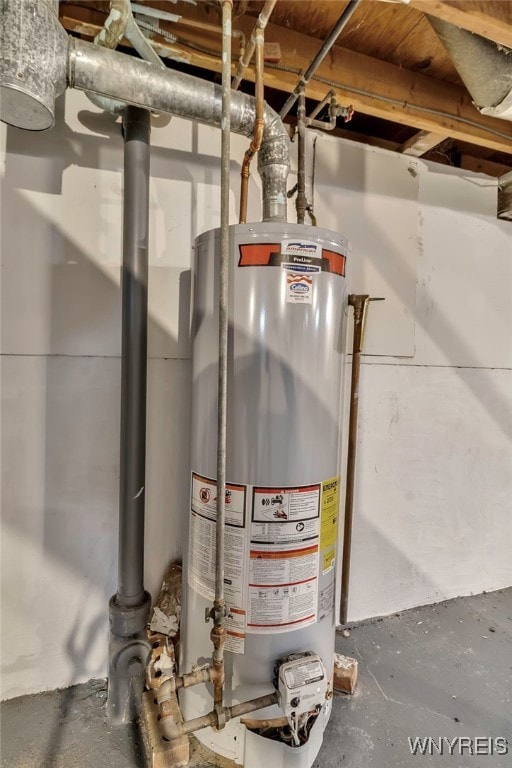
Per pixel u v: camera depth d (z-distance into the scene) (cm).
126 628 115
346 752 111
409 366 170
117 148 127
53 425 125
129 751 108
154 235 132
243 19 121
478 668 143
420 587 177
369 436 164
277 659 97
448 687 134
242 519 96
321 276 97
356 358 144
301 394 96
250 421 95
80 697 124
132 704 116
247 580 96
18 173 119
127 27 95
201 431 104
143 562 123
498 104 115
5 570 122
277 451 95
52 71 83
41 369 123
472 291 181
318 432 100
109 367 129
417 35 128
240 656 97
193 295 109
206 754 106
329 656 108
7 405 120
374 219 162
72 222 124
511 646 155
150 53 103
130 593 118
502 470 192
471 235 180
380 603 170
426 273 172
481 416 186
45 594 125
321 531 102
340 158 156
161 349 134
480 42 105
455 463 181
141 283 117
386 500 168
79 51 87
